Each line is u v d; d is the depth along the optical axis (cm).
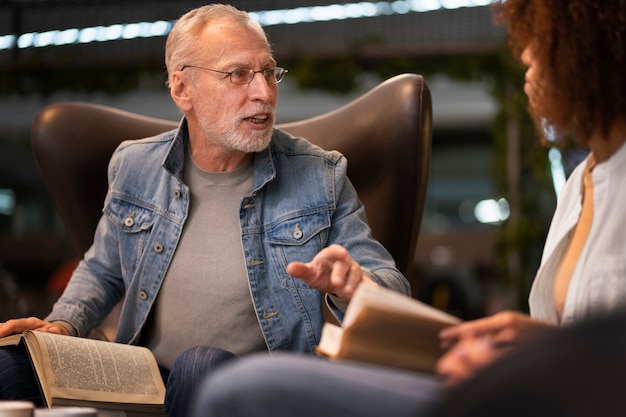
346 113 242
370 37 657
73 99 871
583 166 156
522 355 73
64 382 173
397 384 92
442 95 874
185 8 626
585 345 72
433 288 856
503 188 651
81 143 250
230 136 209
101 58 682
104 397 176
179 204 216
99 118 255
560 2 131
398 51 654
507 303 651
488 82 647
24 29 645
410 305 116
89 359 182
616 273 129
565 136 142
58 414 116
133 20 638
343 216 214
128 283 218
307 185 215
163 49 681
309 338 204
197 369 170
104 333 234
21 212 995
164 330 212
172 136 228
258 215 212
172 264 212
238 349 207
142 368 190
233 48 211
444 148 954
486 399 72
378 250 210
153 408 185
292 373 94
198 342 209
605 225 133
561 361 72
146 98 855
